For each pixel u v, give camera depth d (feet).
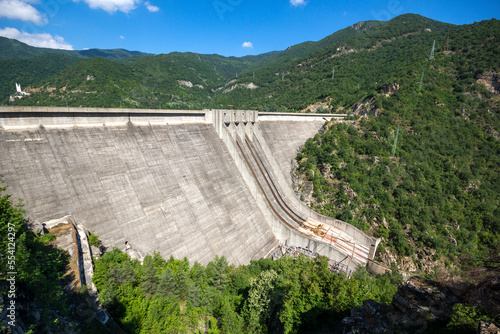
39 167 94.89
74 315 61.82
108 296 71.87
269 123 248.11
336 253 158.30
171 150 142.10
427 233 197.16
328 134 251.80
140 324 73.20
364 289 116.67
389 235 198.70
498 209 208.85
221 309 88.02
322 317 84.43
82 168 105.19
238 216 150.20
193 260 117.08
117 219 104.12
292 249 160.25
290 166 238.89
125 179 115.55
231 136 173.99
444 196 219.61
